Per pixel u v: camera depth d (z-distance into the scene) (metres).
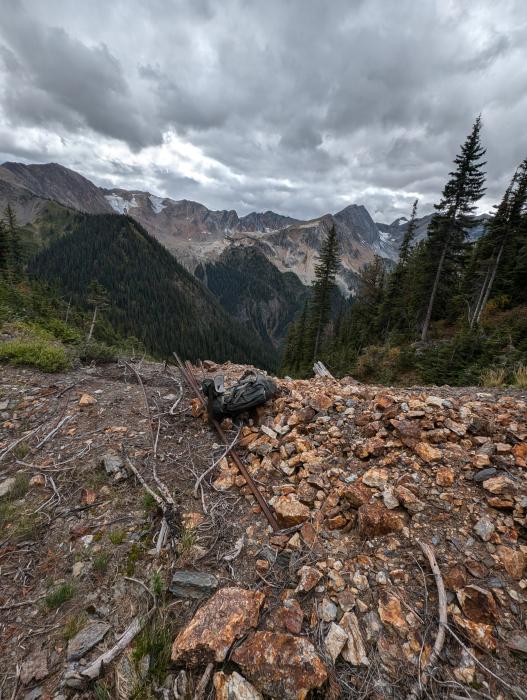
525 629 2.16
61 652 2.22
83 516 3.45
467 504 3.06
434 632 2.21
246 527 3.35
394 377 20.97
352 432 4.50
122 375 7.45
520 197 24.36
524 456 3.46
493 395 5.34
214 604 2.39
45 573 2.83
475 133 21.92
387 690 1.97
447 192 23.56
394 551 2.79
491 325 23.34
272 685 1.93
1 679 2.08
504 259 29.02
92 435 4.89
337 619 2.38
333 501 3.42
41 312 23.30
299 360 46.34
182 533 3.17
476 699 1.87
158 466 4.25
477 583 2.42
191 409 5.73
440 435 3.94
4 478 4.03
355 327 45.78
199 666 2.09
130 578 2.73
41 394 6.08
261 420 5.18
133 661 2.13
